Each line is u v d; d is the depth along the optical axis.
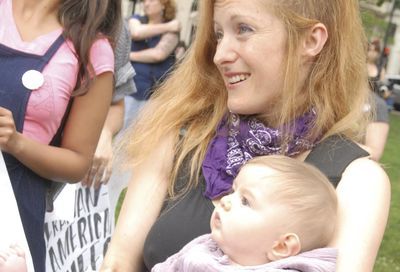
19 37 2.52
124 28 3.40
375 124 5.15
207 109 2.15
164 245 1.99
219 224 1.82
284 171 1.79
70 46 2.55
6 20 2.54
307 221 1.74
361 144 2.04
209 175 2.02
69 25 2.55
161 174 2.14
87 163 2.69
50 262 3.00
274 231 1.75
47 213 2.88
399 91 21.31
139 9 8.92
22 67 2.48
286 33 1.93
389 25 16.12
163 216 2.04
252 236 1.77
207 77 2.15
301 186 1.76
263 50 1.93
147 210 2.12
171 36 6.80
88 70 2.59
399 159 12.02
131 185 2.19
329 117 1.99
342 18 1.99
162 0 6.88
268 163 1.83
